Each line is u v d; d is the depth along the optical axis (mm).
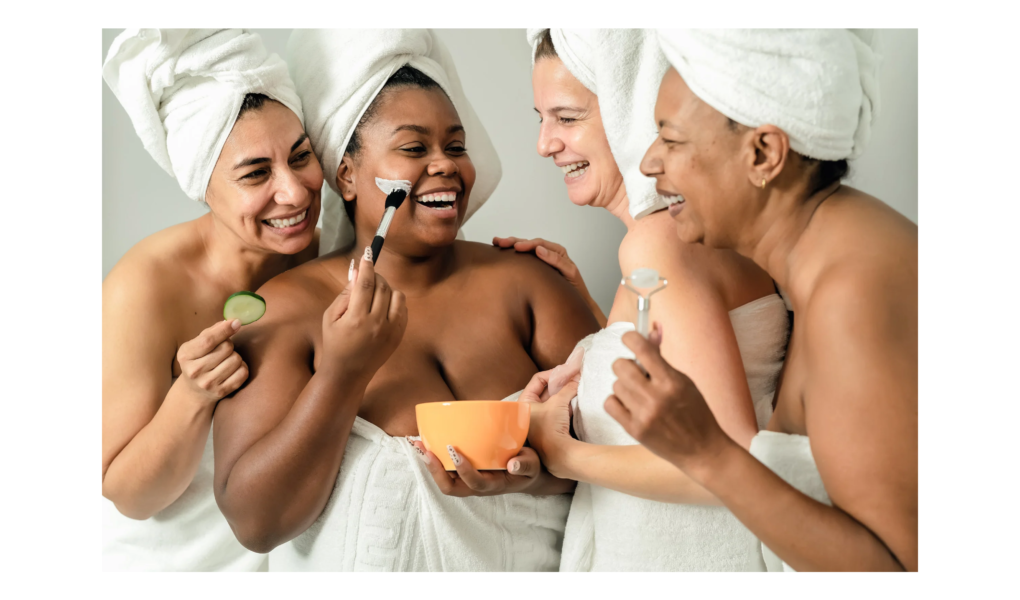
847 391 784
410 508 1097
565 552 1130
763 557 1027
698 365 996
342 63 1238
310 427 1046
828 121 857
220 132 1202
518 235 1542
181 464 1194
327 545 1107
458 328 1261
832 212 883
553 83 1201
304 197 1230
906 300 807
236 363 1144
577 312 1331
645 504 1055
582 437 1114
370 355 1041
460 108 1363
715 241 940
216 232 1318
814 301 833
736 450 788
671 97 915
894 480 765
